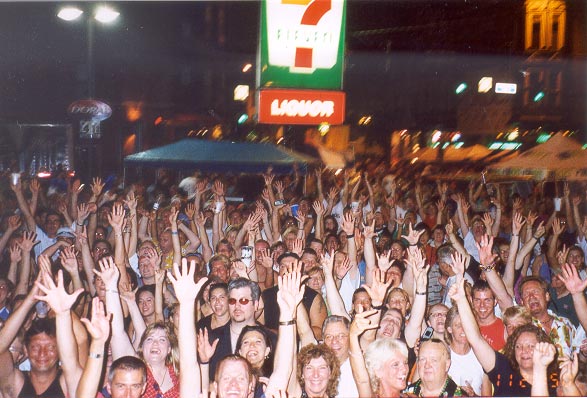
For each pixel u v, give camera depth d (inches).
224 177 669.9
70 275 245.0
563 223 315.6
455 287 216.8
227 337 217.5
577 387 218.1
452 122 1209.4
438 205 417.7
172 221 285.4
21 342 211.3
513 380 209.5
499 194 466.9
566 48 1096.2
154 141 1002.1
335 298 227.3
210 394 190.2
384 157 1167.6
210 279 250.8
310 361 193.0
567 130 1092.5
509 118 1138.7
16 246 267.4
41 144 664.4
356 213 344.5
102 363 186.1
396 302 233.9
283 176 674.2
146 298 234.2
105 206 358.9
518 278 295.4
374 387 198.1
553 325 239.9
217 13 1051.3
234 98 1067.3
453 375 214.4
